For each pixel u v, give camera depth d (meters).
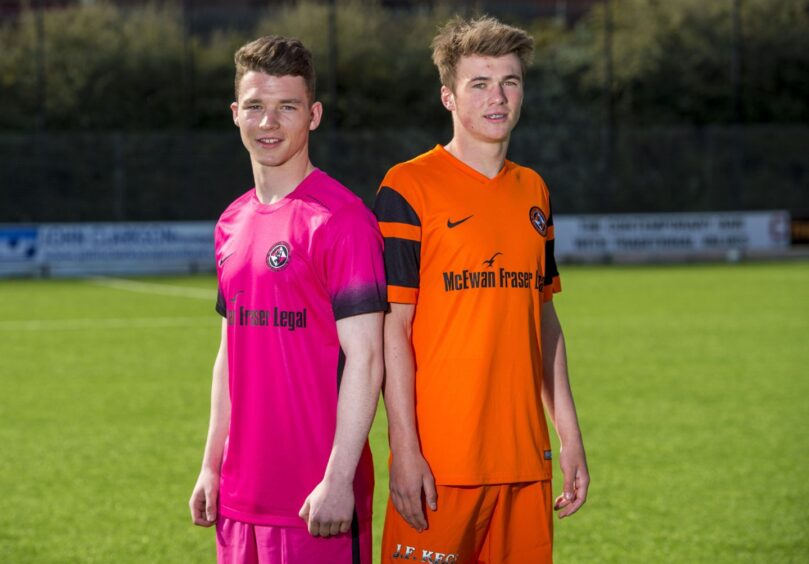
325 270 2.94
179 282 21.78
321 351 2.97
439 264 3.13
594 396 9.69
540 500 3.26
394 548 3.20
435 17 34.91
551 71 34.62
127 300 18.30
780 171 29.39
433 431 3.13
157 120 31.75
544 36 36.91
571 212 28.91
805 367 11.20
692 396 9.68
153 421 8.79
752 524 5.90
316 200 2.96
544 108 33.84
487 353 3.13
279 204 3.01
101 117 31.36
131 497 6.55
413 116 32.84
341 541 2.98
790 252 27.33
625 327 14.32
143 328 14.67
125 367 11.52
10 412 9.22
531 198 3.27
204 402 9.57
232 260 3.06
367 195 27.86
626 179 29.02
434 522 3.15
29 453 7.73
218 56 32.47
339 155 27.77
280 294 2.96
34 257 24.00
